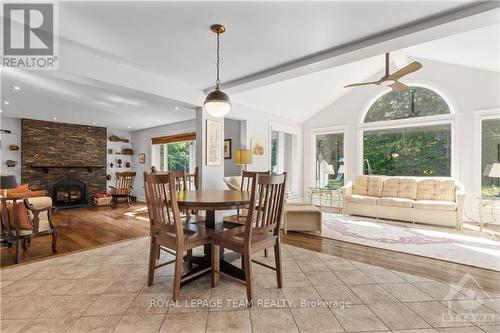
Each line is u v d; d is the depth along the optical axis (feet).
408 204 14.82
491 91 14.98
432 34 8.27
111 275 7.59
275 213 6.78
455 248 10.30
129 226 14.35
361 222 15.03
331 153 22.26
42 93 14.37
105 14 7.46
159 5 7.06
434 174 17.11
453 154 16.15
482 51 12.45
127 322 5.31
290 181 23.45
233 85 13.32
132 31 8.44
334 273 7.86
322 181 22.81
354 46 9.38
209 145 15.01
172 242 6.39
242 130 18.16
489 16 7.23
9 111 18.57
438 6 7.23
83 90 13.75
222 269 7.66
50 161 22.00
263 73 12.07
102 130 25.40
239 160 15.42
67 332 4.98
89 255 9.33
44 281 7.18
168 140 23.95
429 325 5.26
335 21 7.95
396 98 18.71
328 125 22.08
